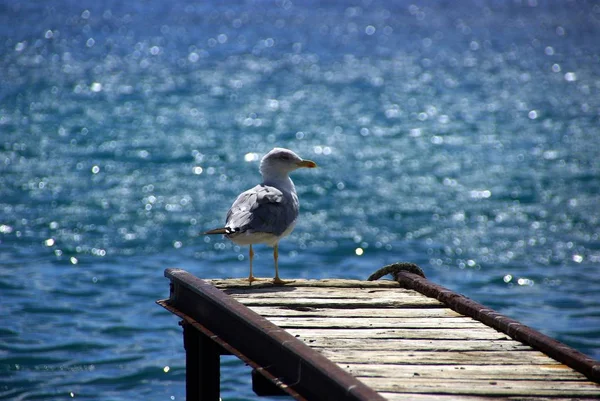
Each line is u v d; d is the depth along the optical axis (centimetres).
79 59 4912
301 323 714
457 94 3922
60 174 2180
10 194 1964
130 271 1484
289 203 840
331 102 3659
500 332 704
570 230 1784
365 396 512
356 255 1620
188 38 6328
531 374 608
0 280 1408
